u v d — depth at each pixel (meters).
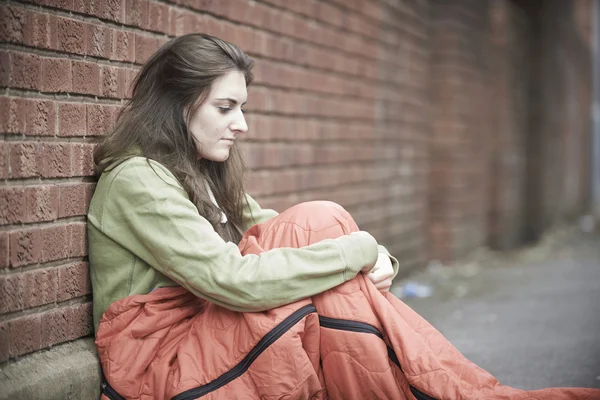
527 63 13.69
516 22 12.80
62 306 3.23
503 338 5.57
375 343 3.03
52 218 3.13
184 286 3.09
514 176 12.68
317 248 3.07
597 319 6.32
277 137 5.51
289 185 5.74
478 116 10.28
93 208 3.28
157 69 3.30
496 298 7.40
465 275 8.96
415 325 3.24
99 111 3.46
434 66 9.54
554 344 5.37
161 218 3.07
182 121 3.26
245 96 3.32
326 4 6.44
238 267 3.00
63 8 3.19
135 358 3.05
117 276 3.21
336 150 6.67
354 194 7.10
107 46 3.50
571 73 19.33
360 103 7.24
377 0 7.66
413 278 8.58
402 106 8.45
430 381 2.99
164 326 3.13
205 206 3.26
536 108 13.95
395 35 8.20
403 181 8.51
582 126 22.22
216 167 3.63
